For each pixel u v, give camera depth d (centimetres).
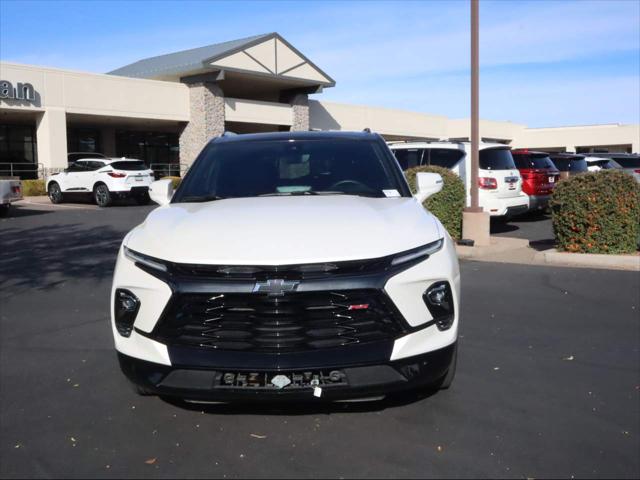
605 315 632
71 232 1375
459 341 550
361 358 331
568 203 943
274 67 3062
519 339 555
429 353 347
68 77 2477
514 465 332
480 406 408
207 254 341
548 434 368
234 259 335
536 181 1538
